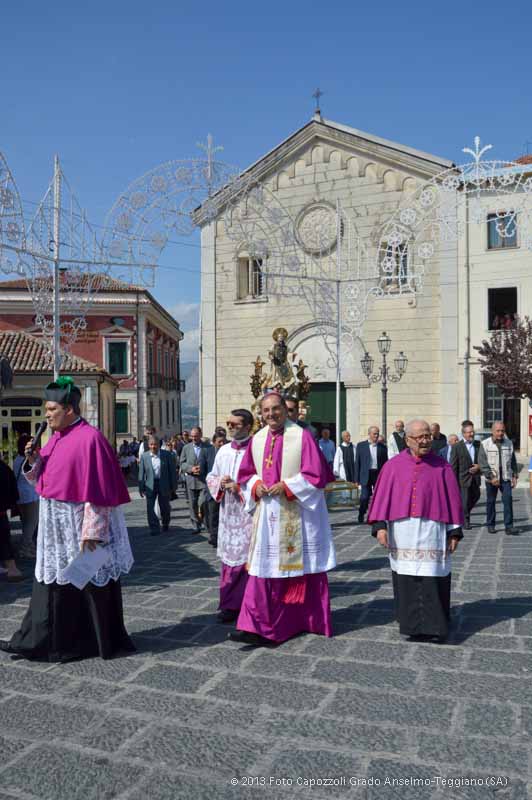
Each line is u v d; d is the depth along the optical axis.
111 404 29.91
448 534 5.64
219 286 28.88
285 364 16.69
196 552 10.59
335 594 7.32
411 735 3.98
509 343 22.05
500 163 15.03
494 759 3.70
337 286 19.84
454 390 24.88
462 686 4.64
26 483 10.07
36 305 14.62
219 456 6.78
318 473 5.74
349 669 5.01
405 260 24.94
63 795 3.46
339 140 25.95
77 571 5.21
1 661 5.32
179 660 5.29
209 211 14.76
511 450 11.76
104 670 5.10
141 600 7.27
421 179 24.92
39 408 25.06
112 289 40.22
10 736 4.10
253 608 5.64
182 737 4.03
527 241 16.64
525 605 6.66
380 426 25.84
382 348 20.55
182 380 56.22
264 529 5.69
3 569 9.43
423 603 5.56
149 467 12.93
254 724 4.17
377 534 5.77
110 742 4.00
